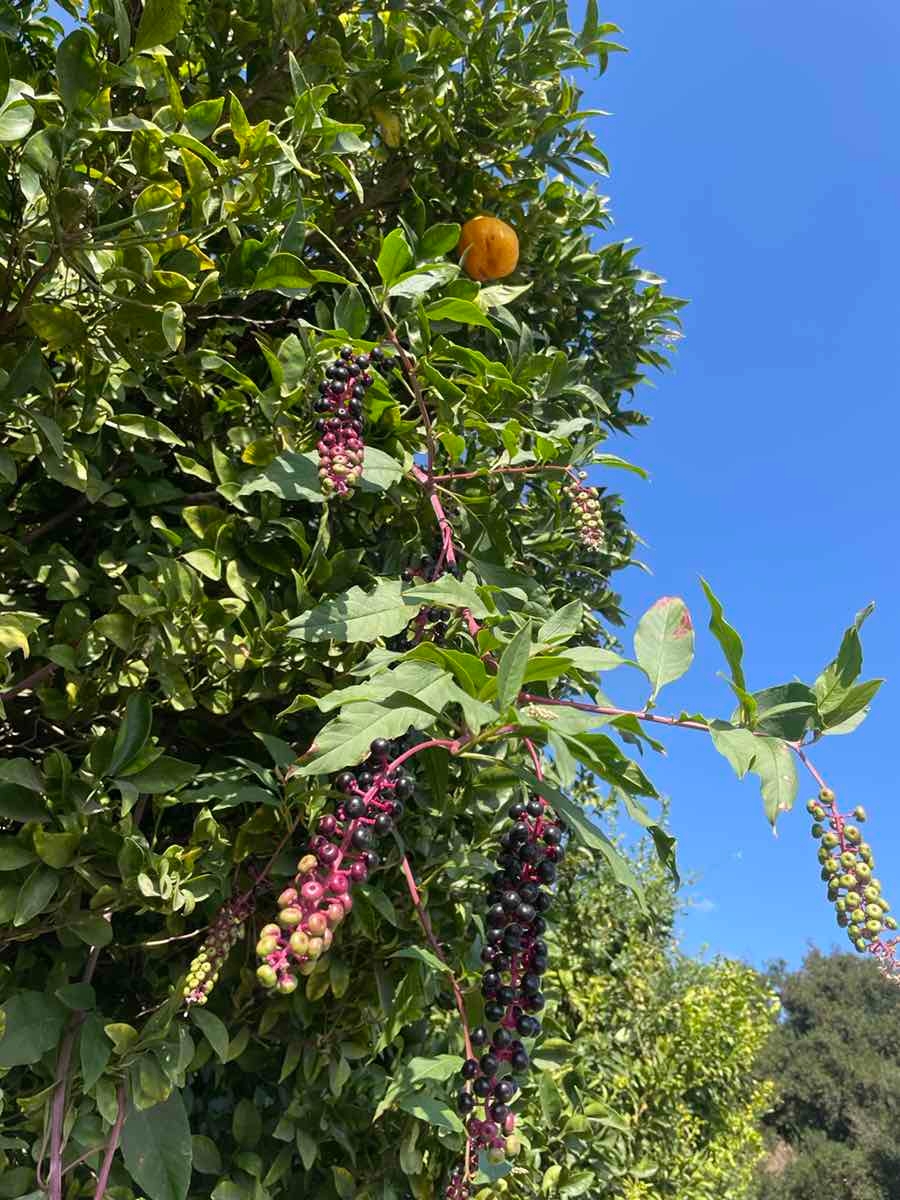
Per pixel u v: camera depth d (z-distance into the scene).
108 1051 1.64
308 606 2.04
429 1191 2.38
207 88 2.49
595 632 3.50
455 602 1.58
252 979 2.05
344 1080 2.20
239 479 2.13
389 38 2.63
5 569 2.03
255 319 2.63
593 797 5.50
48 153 1.57
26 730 2.04
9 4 2.04
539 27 2.92
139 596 1.86
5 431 1.92
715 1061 7.65
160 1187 1.63
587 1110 3.61
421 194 2.94
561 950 4.65
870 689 1.50
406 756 1.34
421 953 1.71
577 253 3.37
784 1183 19.61
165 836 2.17
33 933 1.66
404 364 2.15
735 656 1.52
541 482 2.85
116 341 1.80
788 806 1.39
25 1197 1.54
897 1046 24.20
